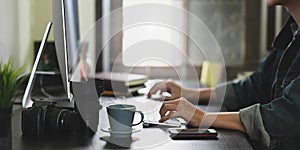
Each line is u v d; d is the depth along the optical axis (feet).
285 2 6.08
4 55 7.30
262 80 7.31
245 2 13.75
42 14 8.87
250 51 13.82
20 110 5.66
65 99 5.86
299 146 5.77
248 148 4.34
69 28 7.17
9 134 4.11
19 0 8.10
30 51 8.69
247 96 7.32
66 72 4.98
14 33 7.86
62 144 4.32
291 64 5.94
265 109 5.07
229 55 13.74
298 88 4.97
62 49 4.93
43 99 5.85
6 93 4.06
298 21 6.12
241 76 12.39
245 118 5.10
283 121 4.95
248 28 13.80
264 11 13.60
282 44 6.93
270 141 5.12
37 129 4.59
